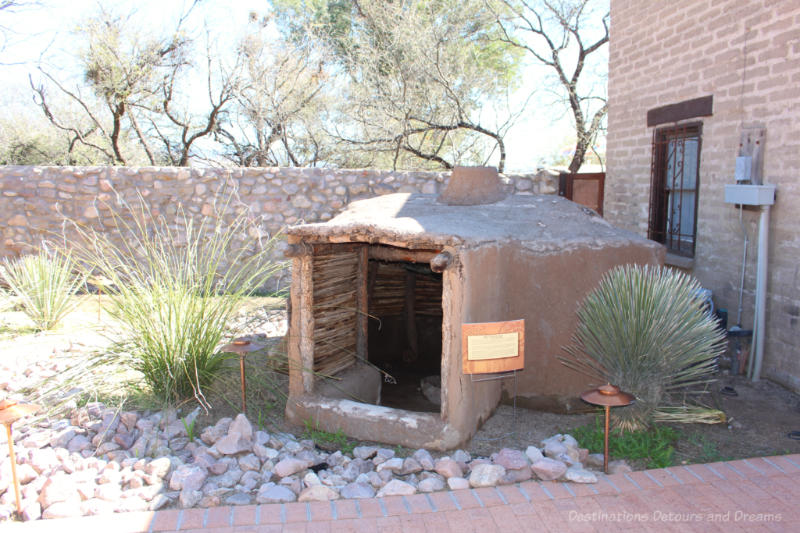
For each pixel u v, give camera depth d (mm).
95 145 15555
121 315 4992
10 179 9164
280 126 15711
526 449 4094
